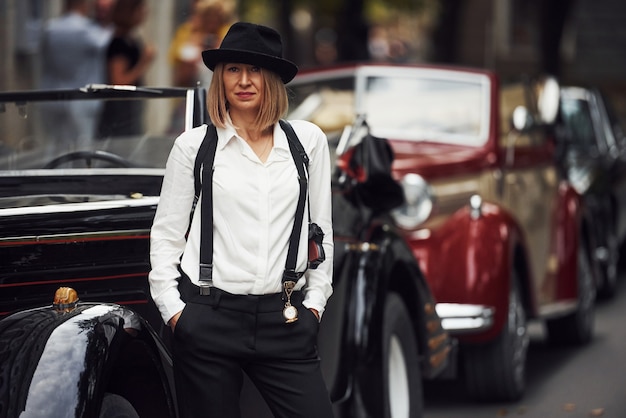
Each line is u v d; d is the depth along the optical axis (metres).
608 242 14.55
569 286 11.09
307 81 10.91
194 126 6.29
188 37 14.12
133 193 6.36
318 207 5.43
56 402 4.83
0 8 15.56
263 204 5.19
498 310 9.07
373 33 42.56
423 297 7.75
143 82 15.39
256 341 5.21
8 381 4.89
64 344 4.97
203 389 5.23
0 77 15.56
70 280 5.61
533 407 9.30
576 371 10.68
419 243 9.26
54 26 13.04
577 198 11.76
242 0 28.09
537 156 11.12
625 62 36.38
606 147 15.10
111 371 5.13
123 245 5.70
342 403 7.16
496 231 9.33
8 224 5.45
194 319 5.17
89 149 6.77
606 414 9.01
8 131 6.87
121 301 5.71
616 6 36.22
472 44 36.78
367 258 7.16
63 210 5.57
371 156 7.40
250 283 5.16
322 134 5.46
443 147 10.12
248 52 5.18
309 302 5.34
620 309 14.08
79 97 6.75
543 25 25.47
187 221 5.28
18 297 5.53
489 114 10.36
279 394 5.32
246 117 5.30
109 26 14.18
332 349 6.79
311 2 28.05
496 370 9.23
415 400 7.62
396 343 7.44
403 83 10.72
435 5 28.88
